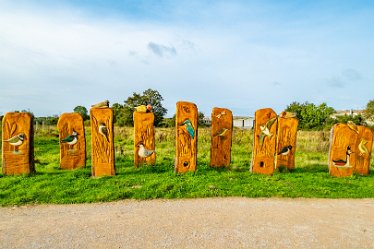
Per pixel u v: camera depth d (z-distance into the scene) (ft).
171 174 28.55
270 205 21.42
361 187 26.99
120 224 17.20
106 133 27.84
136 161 31.65
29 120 27.22
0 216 18.38
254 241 15.46
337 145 30.86
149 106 32.32
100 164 27.76
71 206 20.44
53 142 54.70
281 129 32.09
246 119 104.63
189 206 20.67
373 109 109.40
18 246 14.32
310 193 24.52
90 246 14.43
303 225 17.87
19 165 27.07
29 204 20.70
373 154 46.98
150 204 21.06
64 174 27.63
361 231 17.31
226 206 20.83
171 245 14.71
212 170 30.63
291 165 32.63
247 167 33.86
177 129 28.78
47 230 16.22
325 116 117.80
